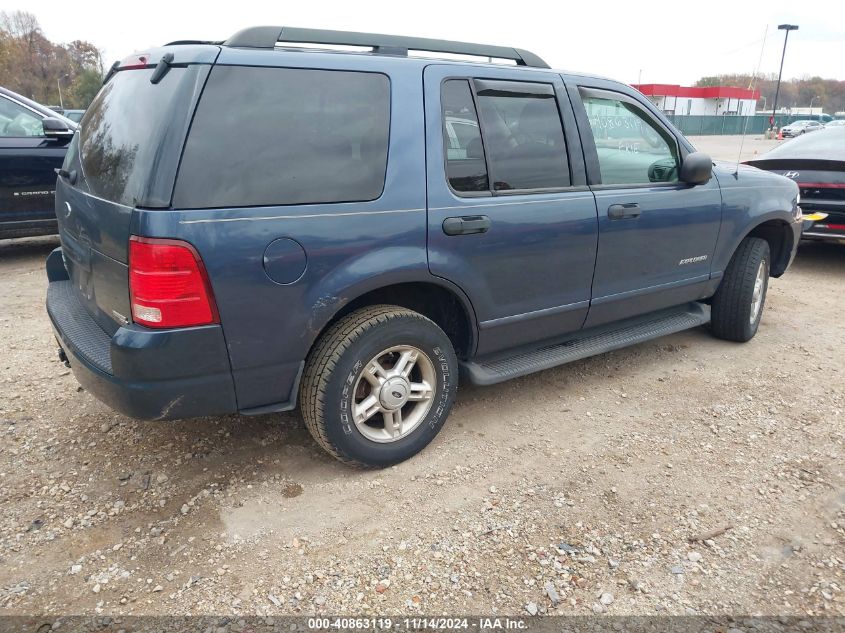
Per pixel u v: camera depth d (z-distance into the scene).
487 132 3.17
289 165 2.58
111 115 2.91
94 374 2.57
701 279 4.29
